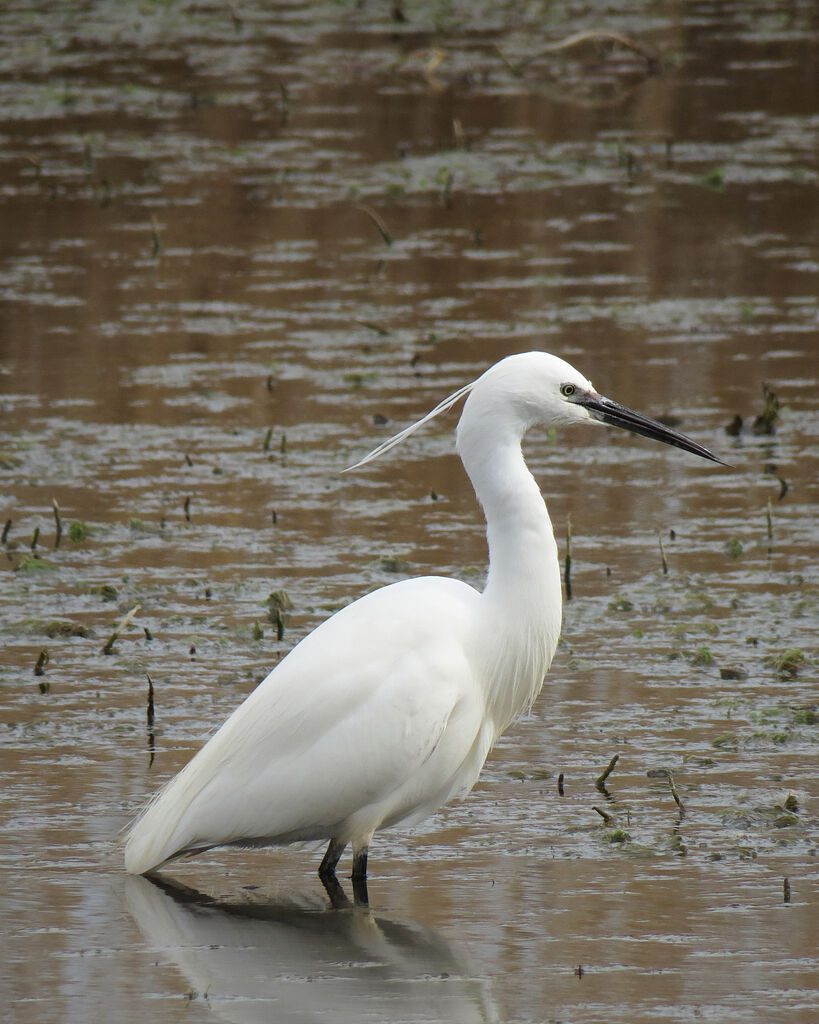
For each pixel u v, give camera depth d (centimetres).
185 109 2942
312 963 743
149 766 951
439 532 1345
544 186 2470
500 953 744
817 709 1015
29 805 904
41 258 2166
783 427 1575
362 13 3766
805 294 1983
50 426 1606
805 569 1258
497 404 876
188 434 1585
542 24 3591
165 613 1189
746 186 2441
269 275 2098
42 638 1149
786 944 745
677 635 1136
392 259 2159
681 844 854
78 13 3806
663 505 1405
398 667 825
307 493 1440
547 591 879
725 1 3788
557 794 920
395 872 843
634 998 700
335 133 2778
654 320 1898
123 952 756
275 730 823
